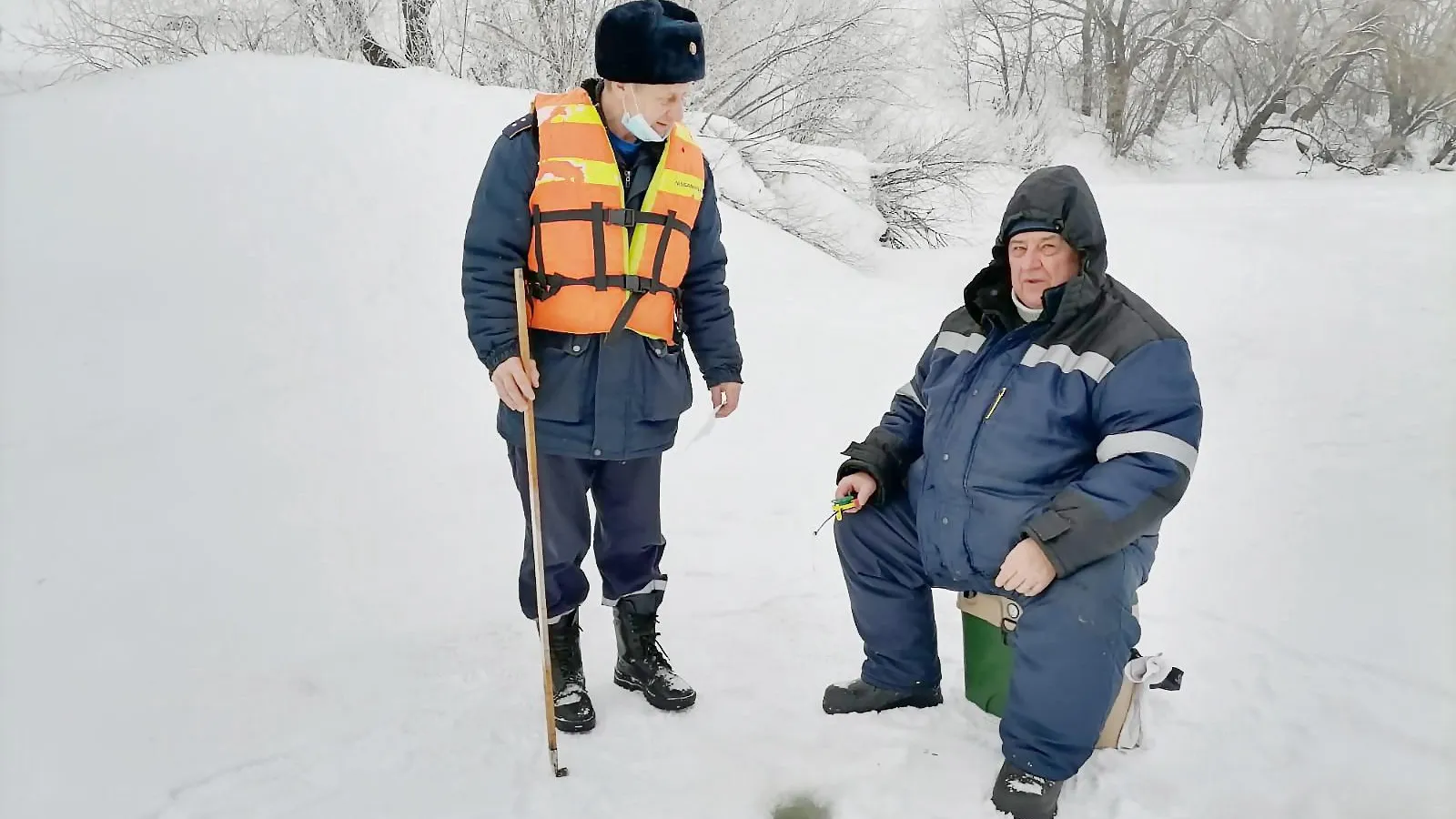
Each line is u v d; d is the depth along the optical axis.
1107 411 2.31
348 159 6.73
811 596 3.40
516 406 2.43
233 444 4.31
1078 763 2.30
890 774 2.45
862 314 6.73
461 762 2.51
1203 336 7.25
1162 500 2.23
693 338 2.82
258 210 6.13
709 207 2.72
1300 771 2.45
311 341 5.18
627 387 2.55
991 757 2.50
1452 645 3.07
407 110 7.47
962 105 31.30
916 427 2.70
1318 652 3.04
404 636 3.12
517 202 2.49
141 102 7.35
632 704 2.78
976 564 2.43
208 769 2.48
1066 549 2.18
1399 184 23.58
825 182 10.97
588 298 2.49
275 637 3.09
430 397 4.92
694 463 4.54
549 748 2.46
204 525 3.73
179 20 11.82
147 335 5.01
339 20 12.02
